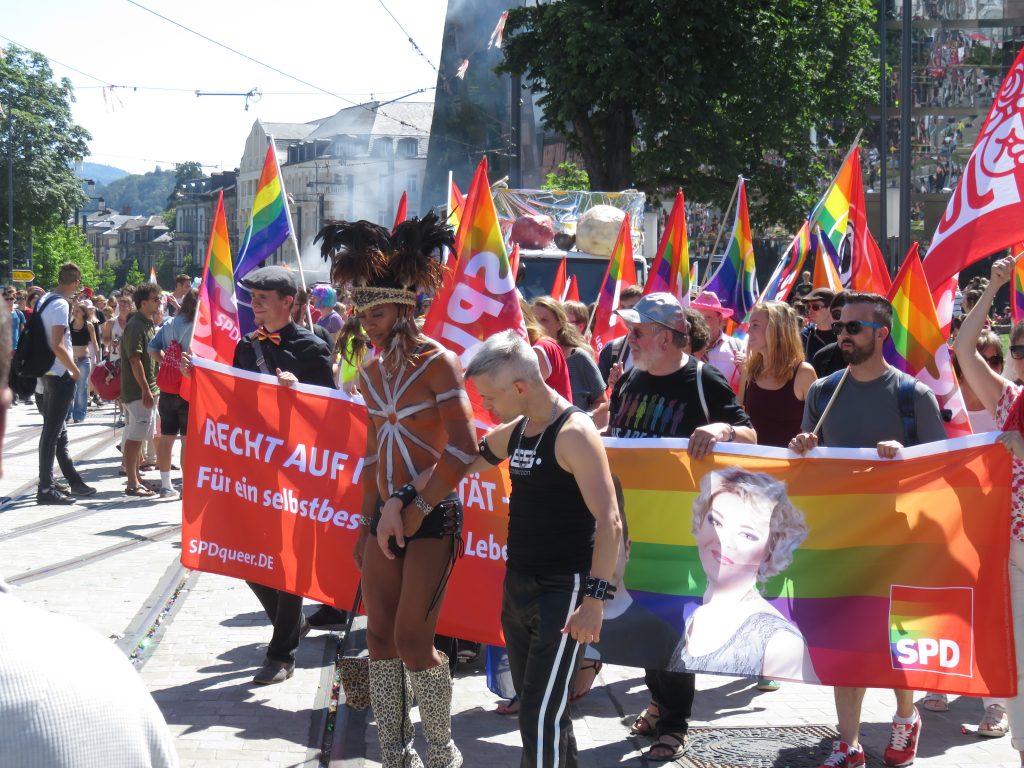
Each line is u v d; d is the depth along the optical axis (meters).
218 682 5.62
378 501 4.47
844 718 4.59
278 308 5.89
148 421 11.15
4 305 1.42
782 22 28.86
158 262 152.88
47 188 73.06
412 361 4.27
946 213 5.45
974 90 37.66
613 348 8.02
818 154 32.09
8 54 71.94
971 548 4.42
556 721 3.64
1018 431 4.43
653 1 27.03
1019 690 4.45
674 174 28.95
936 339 5.43
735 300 9.76
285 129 105.88
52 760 1.21
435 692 4.24
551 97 29.09
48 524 9.58
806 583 4.61
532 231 14.89
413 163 79.44
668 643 4.67
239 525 5.73
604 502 3.63
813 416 4.93
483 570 5.20
